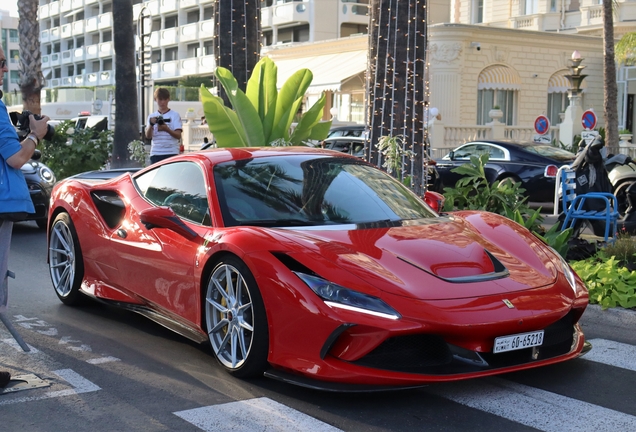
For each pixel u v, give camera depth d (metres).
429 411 3.71
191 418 3.60
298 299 3.74
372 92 8.76
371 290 3.67
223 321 4.25
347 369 3.63
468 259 4.06
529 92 28.70
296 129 9.43
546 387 4.09
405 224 4.52
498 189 8.55
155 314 5.02
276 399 3.86
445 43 26.81
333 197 4.72
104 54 67.31
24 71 19.12
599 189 7.98
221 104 8.71
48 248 6.22
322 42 31.33
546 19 33.22
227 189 4.65
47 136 4.00
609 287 5.81
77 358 4.61
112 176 6.48
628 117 30.86
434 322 3.57
